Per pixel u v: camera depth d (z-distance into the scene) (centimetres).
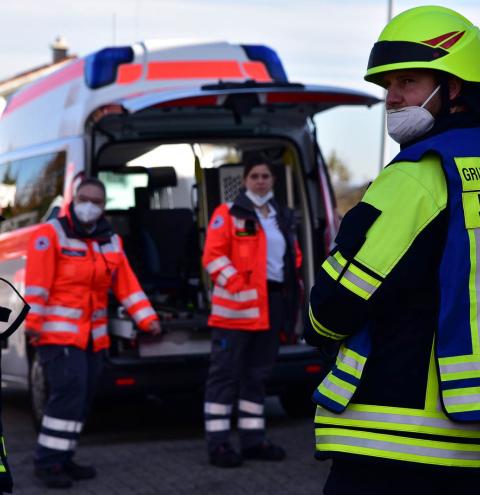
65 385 589
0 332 325
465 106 289
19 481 598
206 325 714
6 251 805
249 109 684
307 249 769
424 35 284
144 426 767
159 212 793
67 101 781
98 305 603
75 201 596
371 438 276
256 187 647
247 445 645
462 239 274
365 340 281
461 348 273
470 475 278
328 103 704
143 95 702
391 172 280
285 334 658
